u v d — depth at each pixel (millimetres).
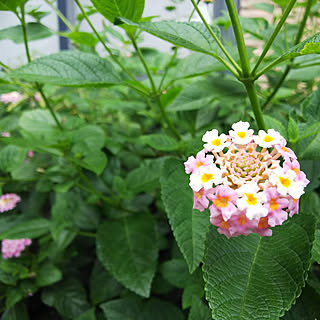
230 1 137
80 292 272
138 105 279
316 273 255
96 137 227
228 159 124
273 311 103
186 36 149
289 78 215
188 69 196
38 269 271
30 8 235
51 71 162
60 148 221
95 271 263
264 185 113
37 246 320
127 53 360
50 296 269
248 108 247
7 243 273
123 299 227
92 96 344
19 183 317
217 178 114
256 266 113
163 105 220
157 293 246
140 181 228
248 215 105
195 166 123
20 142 204
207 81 219
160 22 147
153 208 326
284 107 250
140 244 232
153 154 299
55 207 250
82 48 282
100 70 174
